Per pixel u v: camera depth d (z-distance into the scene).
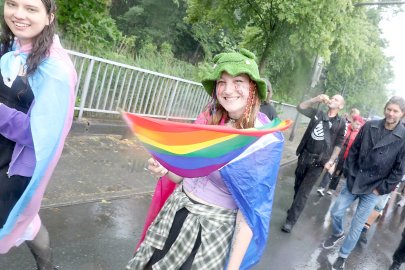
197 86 8.80
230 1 10.12
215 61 1.71
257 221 1.61
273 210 5.84
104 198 4.15
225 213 1.67
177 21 16.22
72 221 3.51
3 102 1.89
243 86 1.63
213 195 1.68
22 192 2.00
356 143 4.16
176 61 10.91
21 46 1.93
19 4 1.80
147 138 1.39
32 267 2.73
